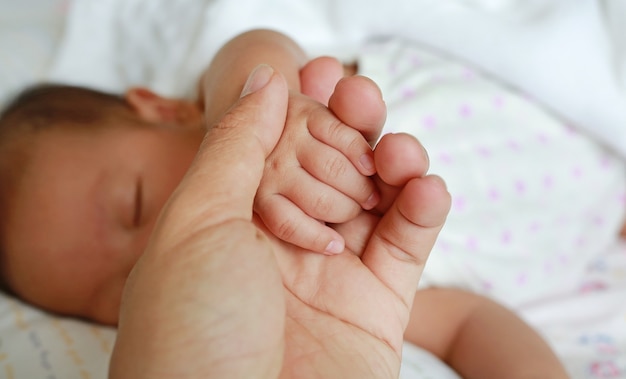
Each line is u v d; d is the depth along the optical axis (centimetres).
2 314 39
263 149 28
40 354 36
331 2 48
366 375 27
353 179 28
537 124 46
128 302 25
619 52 45
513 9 47
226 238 25
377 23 48
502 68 45
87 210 39
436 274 42
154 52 52
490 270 43
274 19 48
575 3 46
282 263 29
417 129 44
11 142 41
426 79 45
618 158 47
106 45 55
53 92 45
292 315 28
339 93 28
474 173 44
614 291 44
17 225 40
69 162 40
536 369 37
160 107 44
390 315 29
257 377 25
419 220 27
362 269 29
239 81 36
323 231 29
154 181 40
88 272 39
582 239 46
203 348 24
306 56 41
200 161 27
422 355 38
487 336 39
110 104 44
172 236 25
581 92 45
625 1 45
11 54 56
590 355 41
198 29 49
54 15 64
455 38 46
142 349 24
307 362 27
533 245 44
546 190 45
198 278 24
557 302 44
